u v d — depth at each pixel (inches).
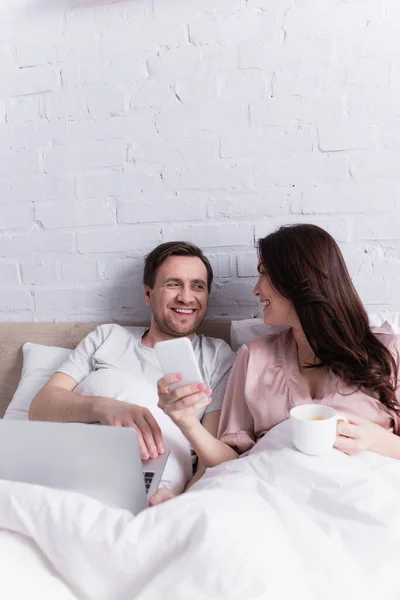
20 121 68.7
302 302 47.8
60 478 35.2
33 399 58.5
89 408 50.7
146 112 65.1
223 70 62.3
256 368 52.1
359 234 61.9
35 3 66.1
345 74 59.4
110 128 66.3
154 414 53.1
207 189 64.9
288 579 27.8
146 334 65.1
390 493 36.1
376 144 60.0
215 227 65.4
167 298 59.9
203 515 29.9
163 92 64.2
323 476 37.5
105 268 69.5
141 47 64.0
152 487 41.7
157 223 67.1
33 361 67.1
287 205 63.2
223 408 54.1
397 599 31.7
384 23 57.8
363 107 59.6
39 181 69.5
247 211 64.3
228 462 42.8
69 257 70.3
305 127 61.3
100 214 68.4
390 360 48.3
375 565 32.9
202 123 63.7
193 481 48.8
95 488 35.4
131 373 59.4
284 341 53.3
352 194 61.4
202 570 27.5
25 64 67.5
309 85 60.4
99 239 69.0
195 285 60.8
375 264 62.1
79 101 66.7
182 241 64.5
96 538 29.7
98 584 29.7
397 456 42.2
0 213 71.2
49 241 70.6
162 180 65.9
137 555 29.3
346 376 47.3
